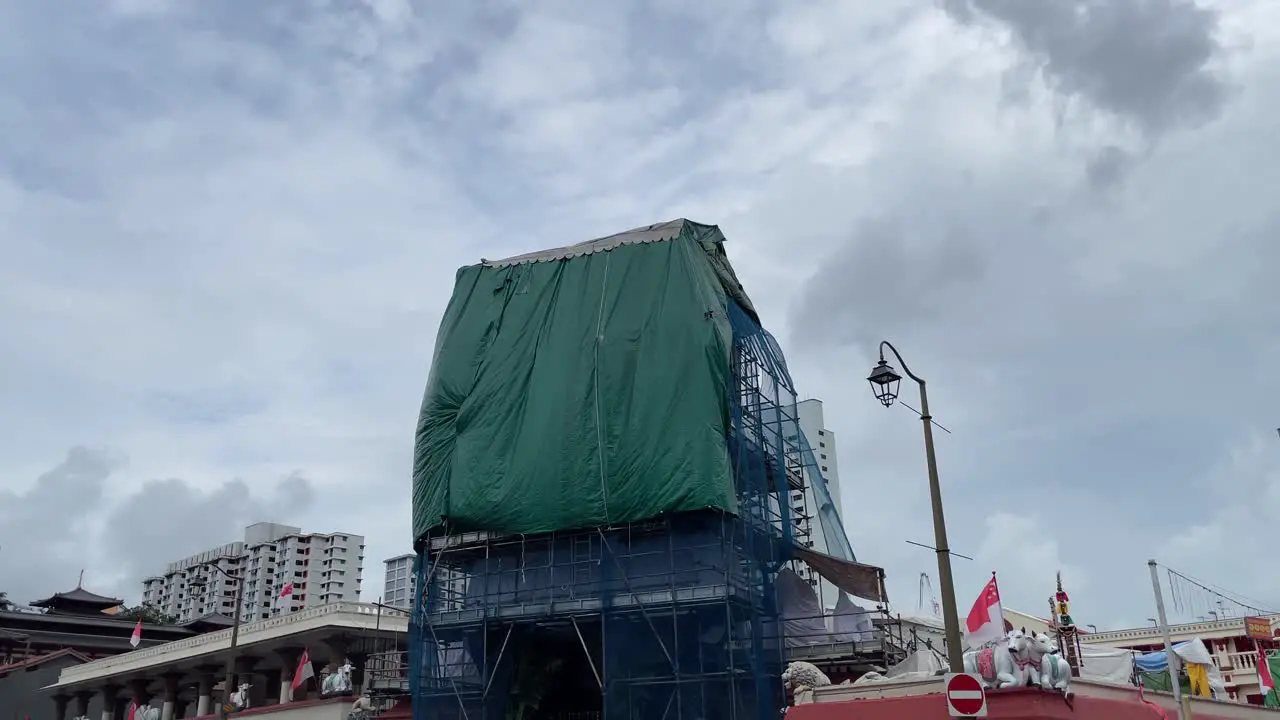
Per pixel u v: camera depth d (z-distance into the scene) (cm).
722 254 4816
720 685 3650
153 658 7025
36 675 8962
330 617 5462
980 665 2527
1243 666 6531
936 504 2203
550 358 4247
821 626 4353
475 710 3969
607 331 4194
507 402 4222
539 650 4203
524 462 4069
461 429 4250
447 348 4462
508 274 4569
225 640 6344
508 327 4403
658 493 3841
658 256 4316
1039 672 2452
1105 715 2656
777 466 4509
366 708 4656
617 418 4022
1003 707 2436
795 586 4384
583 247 4534
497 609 3994
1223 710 3706
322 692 5431
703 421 3897
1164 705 3175
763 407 4619
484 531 4122
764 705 3697
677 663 3609
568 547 4053
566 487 3984
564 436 4059
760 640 3800
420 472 4303
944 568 2148
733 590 3753
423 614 4134
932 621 4750
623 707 3700
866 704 2650
